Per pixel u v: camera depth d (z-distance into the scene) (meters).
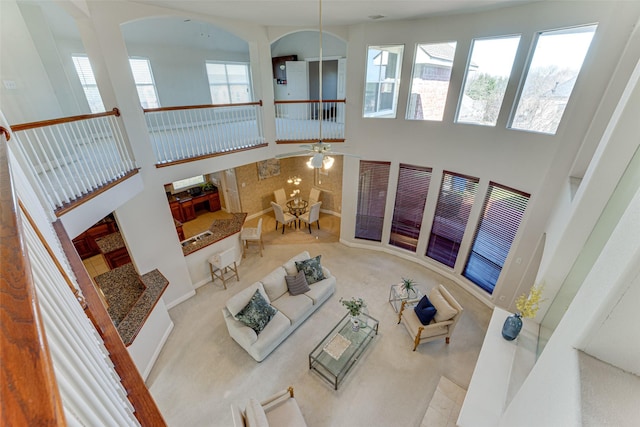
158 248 5.07
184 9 4.37
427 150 5.82
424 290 5.95
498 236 5.21
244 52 8.95
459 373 4.20
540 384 1.46
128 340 3.82
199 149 5.30
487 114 4.94
